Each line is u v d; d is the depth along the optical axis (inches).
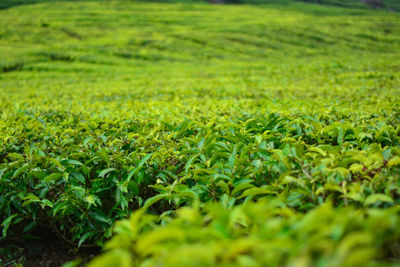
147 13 2999.5
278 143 159.9
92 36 2122.3
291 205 107.4
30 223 150.7
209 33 2090.3
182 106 318.7
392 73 614.2
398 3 5408.5
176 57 1621.6
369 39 2017.7
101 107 352.2
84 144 167.3
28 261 153.9
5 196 147.8
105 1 3548.2
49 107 366.0
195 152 147.7
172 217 139.3
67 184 146.8
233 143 165.3
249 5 4254.4
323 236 65.6
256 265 58.9
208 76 949.8
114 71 1321.4
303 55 1616.6
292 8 4020.7
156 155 152.3
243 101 340.5
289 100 331.0
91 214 143.0
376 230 71.1
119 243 74.0
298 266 55.6
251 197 111.8
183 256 60.3
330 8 4180.6
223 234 70.4
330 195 105.0
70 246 159.2
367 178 110.5
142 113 280.1
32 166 144.3
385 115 225.1
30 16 2691.9
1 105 444.8
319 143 167.6
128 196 141.9
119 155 149.6
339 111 236.1
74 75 1243.8
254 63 1291.8
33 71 1328.7
